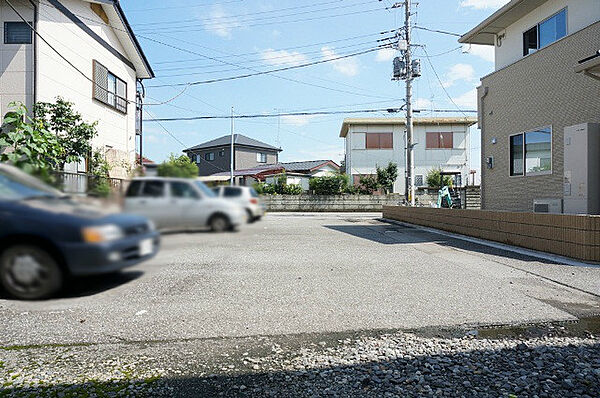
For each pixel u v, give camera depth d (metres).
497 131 10.94
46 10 10.07
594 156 7.43
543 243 6.66
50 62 10.15
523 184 9.93
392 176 25.03
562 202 8.46
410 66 15.97
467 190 18.61
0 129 7.63
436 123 26.67
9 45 9.80
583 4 8.41
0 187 1.65
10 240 1.53
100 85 12.30
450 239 8.82
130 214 1.59
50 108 9.74
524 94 9.89
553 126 8.97
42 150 7.54
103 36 12.59
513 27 10.61
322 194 23.88
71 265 1.51
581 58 8.24
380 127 27.02
